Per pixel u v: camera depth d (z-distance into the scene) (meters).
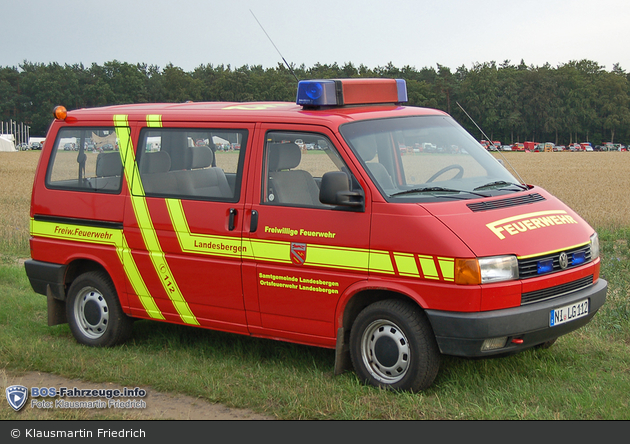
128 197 6.29
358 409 4.75
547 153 92.12
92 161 6.61
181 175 6.02
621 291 7.70
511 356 5.71
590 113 132.75
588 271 5.27
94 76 137.00
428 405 4.75
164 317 6.21
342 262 5.09
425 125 5.86
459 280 4.63
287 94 83.56
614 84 138.00
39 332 7.17
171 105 6.71
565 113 131.12
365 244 4.99
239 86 109.19
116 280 6.43
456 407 4.70
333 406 4.81
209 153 5.89
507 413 4.57
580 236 5.28
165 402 5.16
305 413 4.75
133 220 6.23
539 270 4.86
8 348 6.39
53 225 6.84
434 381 5.24
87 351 6.43
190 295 5.96
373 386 5.12
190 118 6.02
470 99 122.06
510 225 4.92
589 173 41.22
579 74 137.38
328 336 5.29
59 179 6.85
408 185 5.27
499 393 4.88
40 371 6.01
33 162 55.16
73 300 6.81
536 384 5.08
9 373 5.98
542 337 4.89
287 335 5.52
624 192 25.64
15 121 138.38
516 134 132.12
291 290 5.37
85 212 6.58
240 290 5.65
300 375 5.51
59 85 135.12
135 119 6.38
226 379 5.46
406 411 4.69
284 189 5.46
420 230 4.78
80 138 6.72
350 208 5.08
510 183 5.73
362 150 5.22
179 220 5.94
